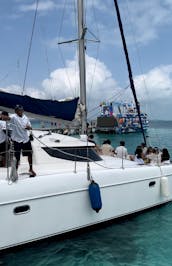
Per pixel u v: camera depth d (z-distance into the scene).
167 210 7.38
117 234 6.16
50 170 5.97
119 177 6.37
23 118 5.73
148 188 7.04
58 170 6.00
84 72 8.09
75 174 5.74
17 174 5.09
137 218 6.92
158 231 6.33
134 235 6.14
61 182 5.50
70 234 5.94
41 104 6.99
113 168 6.49
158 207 7.52
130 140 43.50
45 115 7.10
